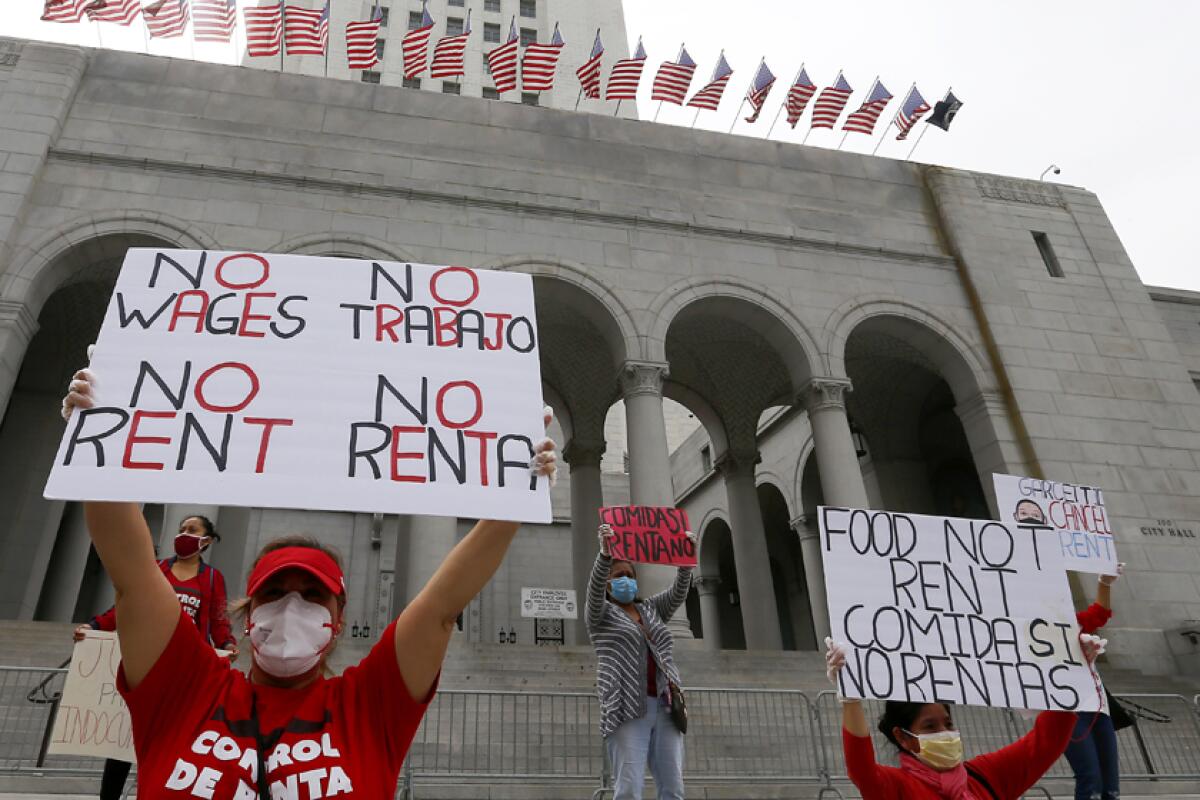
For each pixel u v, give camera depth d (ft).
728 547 107.76
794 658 44.27
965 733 33.22
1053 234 66.18
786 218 60.85
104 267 52.75
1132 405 58.75
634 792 16.62
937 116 67.51
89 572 83.51
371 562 87.40
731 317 58.59
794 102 66.23
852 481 51.93
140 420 8.70
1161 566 52.31
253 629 7.13
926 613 13.83
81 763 24.53
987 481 56.29
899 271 61.21
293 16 57.98
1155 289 74.08
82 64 52.44
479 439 9.29
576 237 55.42
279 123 54.08
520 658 40.75
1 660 32.91
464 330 10.38
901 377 72.64
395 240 51.83
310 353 9.75
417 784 25.08
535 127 59.31
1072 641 14.07
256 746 6.56
